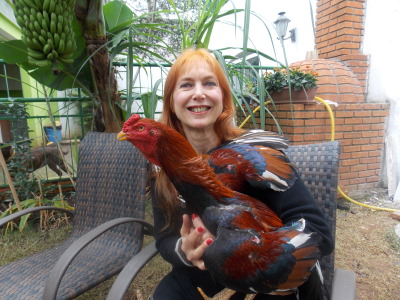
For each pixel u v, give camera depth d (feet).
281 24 15.57
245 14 4.98
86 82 9.02
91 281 4.59
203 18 7.09
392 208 11.04
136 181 5.84
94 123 9.50
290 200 3.21
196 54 3.99
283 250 2.49
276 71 11.25
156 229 4.38
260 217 2.96
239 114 13.70
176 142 2.97
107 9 8.79
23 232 9.21
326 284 3.80
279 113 11.59
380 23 12.41
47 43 6.36
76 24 7.65
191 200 3.09
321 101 11.04
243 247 2.52
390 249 8.03
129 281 3.63
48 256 5.59
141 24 8.23
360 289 6.48
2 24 18.29
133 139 3.01
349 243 8.37
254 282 2.49
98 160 6.59
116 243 5.71
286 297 3.37
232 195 3.02
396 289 6.46
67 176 11.75
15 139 9.84
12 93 26.08
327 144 4.24
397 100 12.10
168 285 4.09
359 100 12.54
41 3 6.03
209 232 3.11
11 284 4.59
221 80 4.06
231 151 3.43
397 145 12.22
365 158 12.51
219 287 3.99
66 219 9.62
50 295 3.67
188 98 3.89
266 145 3.54
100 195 6.39
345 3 12.78
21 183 9.87
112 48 8.53
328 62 12.78
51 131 12.73
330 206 3.93
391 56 12.16
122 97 10.27
